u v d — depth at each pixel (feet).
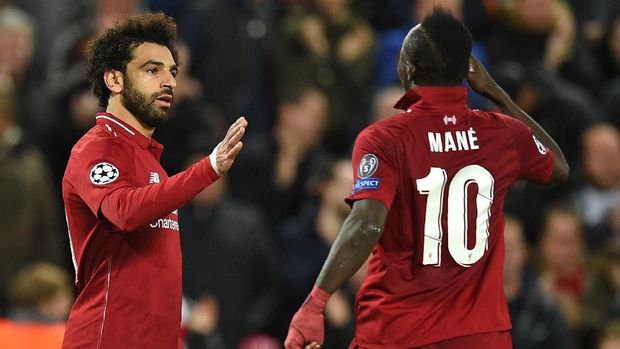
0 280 115.34
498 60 130.93
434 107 64.13
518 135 65.31
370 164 62.80
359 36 133.39
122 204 59.93
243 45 132.67
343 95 131.95
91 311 63.46
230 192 124.88
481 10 134.72
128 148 63.21
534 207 124.06
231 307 115.24
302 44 132.26
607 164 127.13
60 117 123.65
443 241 62.95
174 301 64.34
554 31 133.18
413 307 62.80
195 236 115.65
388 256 63.57
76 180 62.23
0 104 117.29
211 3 133.08
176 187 59.72
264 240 117.70
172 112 120.78
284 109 125.49
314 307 63.05
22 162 117.50
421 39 64.59
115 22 65.00
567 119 127.65
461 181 63.31
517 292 109.91
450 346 62.75
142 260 63.31
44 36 136.46
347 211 116.47
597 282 118.73
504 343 63.77
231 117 131.34
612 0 147.33
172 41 65.16
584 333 117.39
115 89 63.82
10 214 116.37
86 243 63.52
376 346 63.21
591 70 137.69
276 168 125.49
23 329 88.84
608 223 124.98
